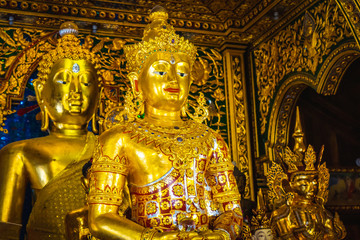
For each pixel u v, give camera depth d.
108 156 4.27
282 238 6.66
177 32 8.52
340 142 9.22
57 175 6.63
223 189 4.52
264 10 7.95
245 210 6.78
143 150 4.27
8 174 6.63
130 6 8.03
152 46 4.57
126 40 8.31
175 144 4.32
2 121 7.41
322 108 9.27
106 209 4.13
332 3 7.02
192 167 4.32
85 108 7.00
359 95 9.39
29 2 7.67
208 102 8.56
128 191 4.83
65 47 7.01
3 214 6.47
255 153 8.57
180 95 4.55
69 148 6.82
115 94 7.91
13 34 7.71
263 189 8.25
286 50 8.03
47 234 6.46
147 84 4.55
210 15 8.44
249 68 8.88
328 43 7.08
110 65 8.07
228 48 8.80
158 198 4.20
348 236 8.67
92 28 8.10
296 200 6.81
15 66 7.60
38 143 6.82
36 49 7.75
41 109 7.05
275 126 8.26
